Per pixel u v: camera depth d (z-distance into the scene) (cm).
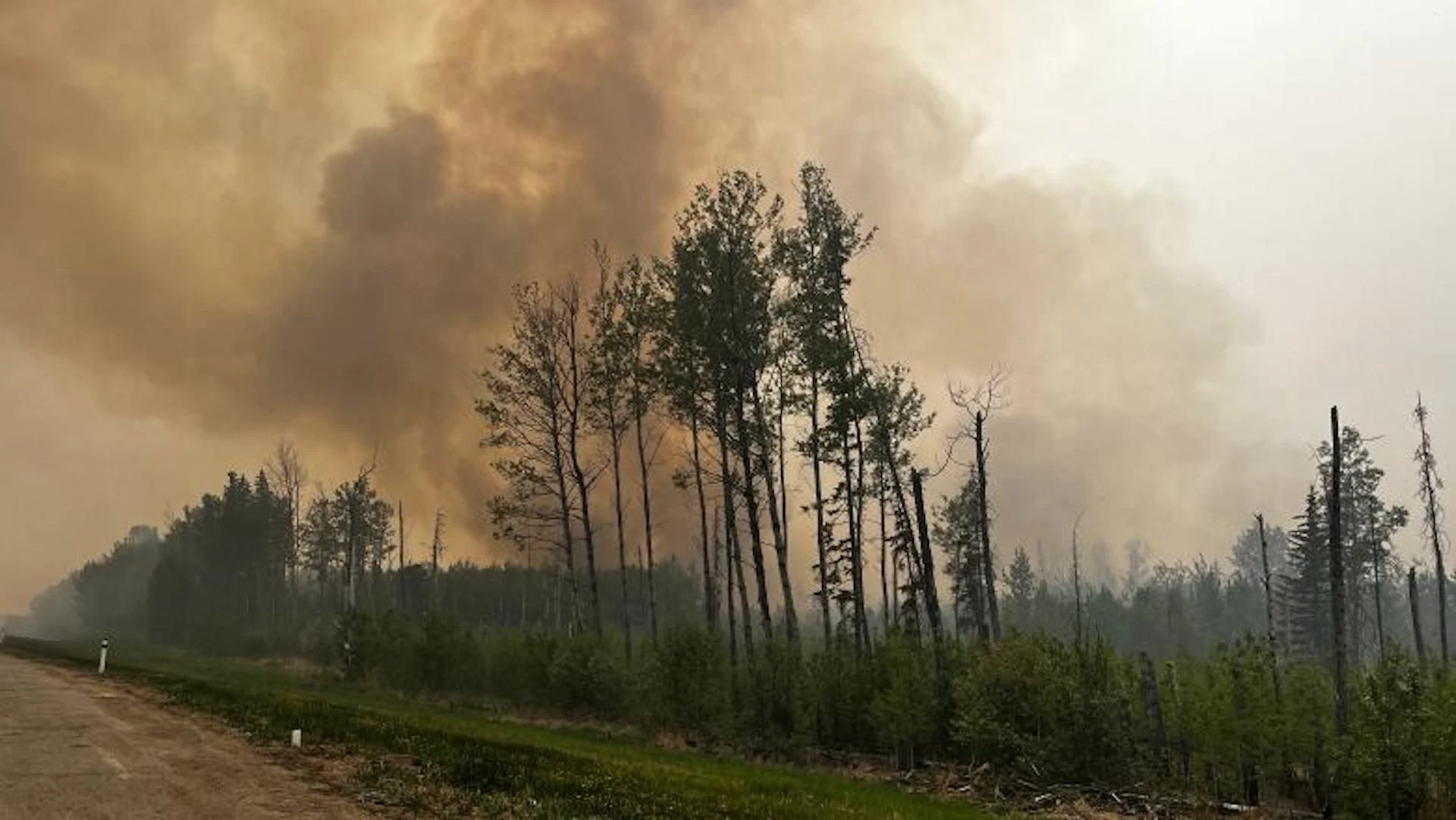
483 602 10594
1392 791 1902
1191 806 2220
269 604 12094
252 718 2161
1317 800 2211
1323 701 2311
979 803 2284
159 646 10075
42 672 3653
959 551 5231
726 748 3019
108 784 1310
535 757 1878
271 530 11150
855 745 3084
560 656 3794
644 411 4597
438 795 1345
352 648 5056
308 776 1456
